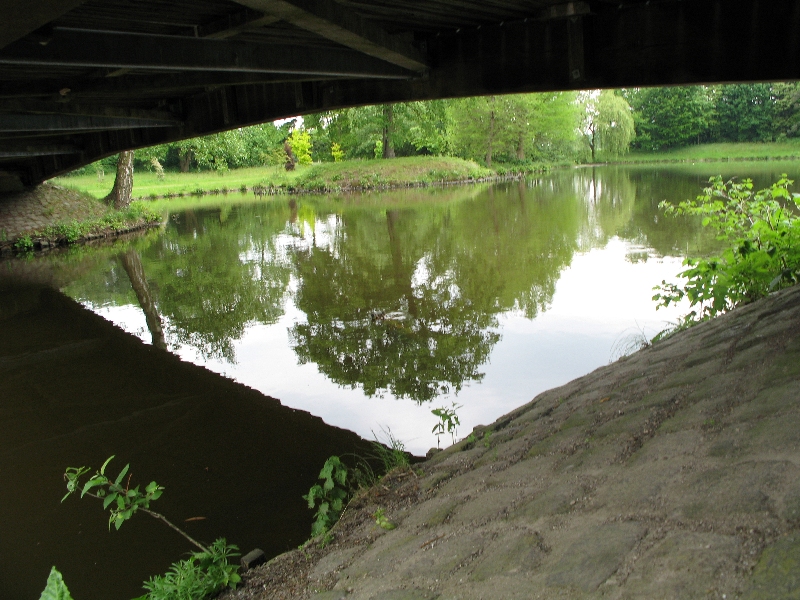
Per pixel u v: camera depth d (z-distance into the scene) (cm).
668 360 404
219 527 461
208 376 770
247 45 592
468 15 652
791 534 162
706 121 6781
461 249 1398
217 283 1271
